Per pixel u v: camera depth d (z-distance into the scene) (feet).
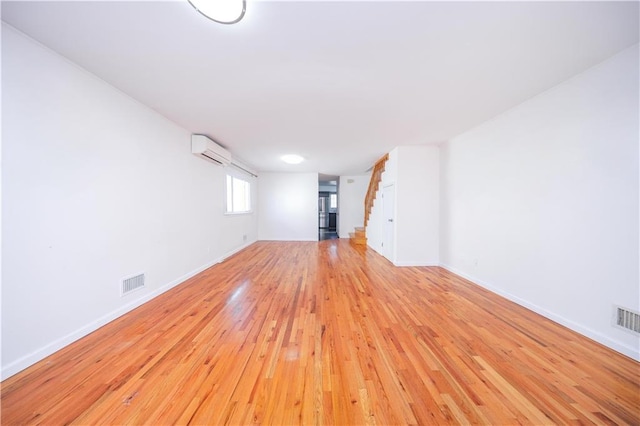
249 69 6.73
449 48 5.83
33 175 5.53
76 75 6.51
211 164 14.89
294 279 12.25
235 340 6.56
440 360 5.72
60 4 4.52
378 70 6.77
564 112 7.36
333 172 26.53
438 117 10.23
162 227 10.19
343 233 28.81
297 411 4.29
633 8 4.61
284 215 26.48
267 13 4.71
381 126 11.37
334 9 4.65
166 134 10.46
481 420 4.13
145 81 7.38
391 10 4.68
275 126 11.43
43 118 5.73
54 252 5.96
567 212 7.29
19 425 3.98
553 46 5.74
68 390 4.72
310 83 7.48
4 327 5.00
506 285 9.66
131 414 4.21
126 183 8.27
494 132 10.26
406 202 15.08
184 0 4.49
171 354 5.90
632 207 5.80
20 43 5.27
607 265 6.27
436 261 15.25
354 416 4.20
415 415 4.22
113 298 7.72
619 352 5.98
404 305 8.98
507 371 5.33
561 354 5.94
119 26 5.11
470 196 11.92
